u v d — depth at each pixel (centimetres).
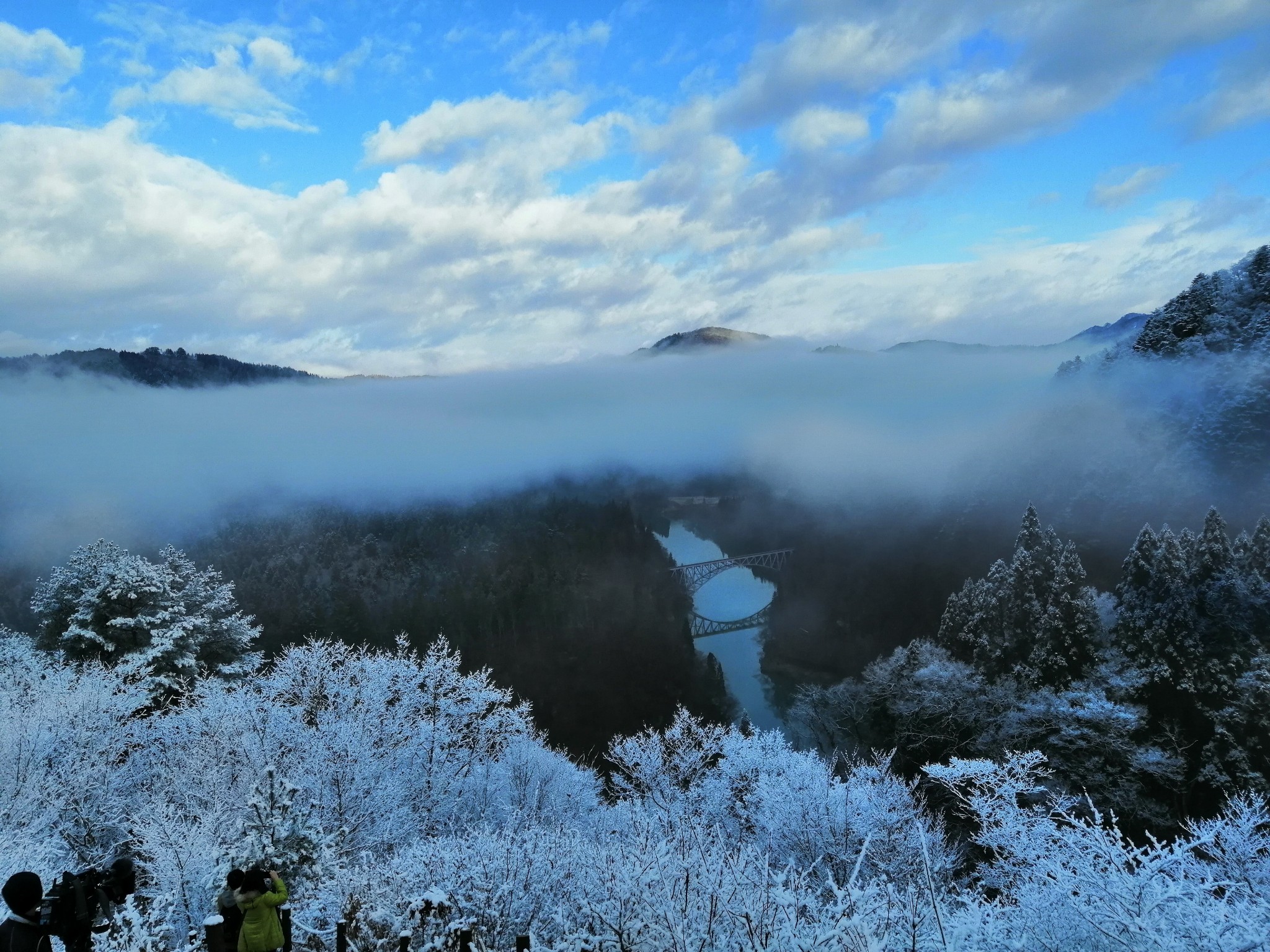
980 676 5709
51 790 1950
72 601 3816
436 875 1498
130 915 1102
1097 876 1334
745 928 1262
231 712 2509
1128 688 5056
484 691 3347
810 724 6775
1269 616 4906
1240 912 1254
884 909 1282
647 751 3616
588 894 1502
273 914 832
